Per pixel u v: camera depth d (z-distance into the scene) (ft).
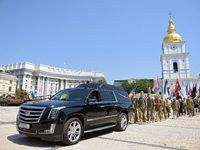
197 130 25.27
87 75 374.02
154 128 27.20
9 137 18.51
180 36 200.44
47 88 326.85
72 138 16.14
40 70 309.01
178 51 194.90
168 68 194.90
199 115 58.75
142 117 36.50
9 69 314.14
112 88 25.35
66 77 359.46
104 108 20.81
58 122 14.94
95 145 15.94
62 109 15.61
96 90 21.25
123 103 25.52
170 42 197.36
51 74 334.44
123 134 21.63
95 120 18.95
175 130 25.22
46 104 16.05
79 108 17.16
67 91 21.25
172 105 46.55
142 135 21.04
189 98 50.80
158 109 39.11
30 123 15.11
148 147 15.39
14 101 85.35
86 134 21.01
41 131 14.60
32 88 310.65
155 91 63.26
